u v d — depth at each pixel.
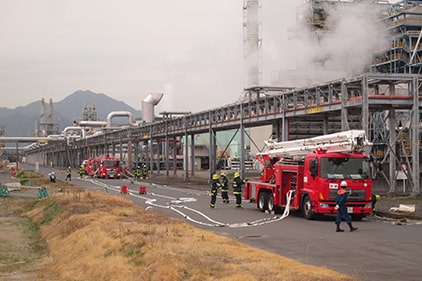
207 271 10.66
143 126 82.06
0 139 129.25
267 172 27.89
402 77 32.38
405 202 29.83
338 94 36.66
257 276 10.01
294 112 39.41
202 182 59.66
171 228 17.25
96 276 12.91
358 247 15.91
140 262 12.42
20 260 17.11
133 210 24.19
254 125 49.72
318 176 23.00
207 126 58.06
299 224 22.19
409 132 43.22
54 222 23.88
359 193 22.83
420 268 12.62
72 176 85.50
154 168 106.88
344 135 23.22
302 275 10.16
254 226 21.52
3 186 49.09
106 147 105.12
